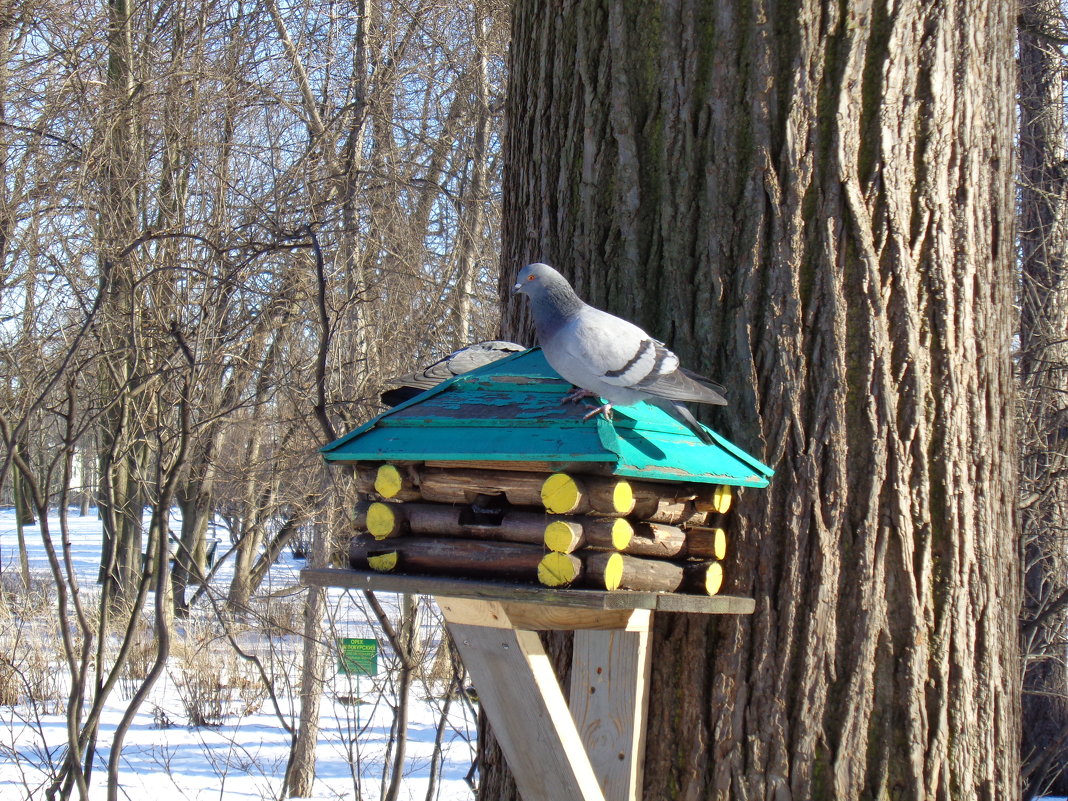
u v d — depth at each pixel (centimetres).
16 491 981
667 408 289
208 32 816
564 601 247
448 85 1043
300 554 1352
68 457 533
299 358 788
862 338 318
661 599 261
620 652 315
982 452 327
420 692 1052
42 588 1031
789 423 316
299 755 768
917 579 311
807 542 311
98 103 710
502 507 282
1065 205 898
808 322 319
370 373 778
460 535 279
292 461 952
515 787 363
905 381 318
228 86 758
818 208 322
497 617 281
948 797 305
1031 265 885
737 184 329
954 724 309
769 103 327
